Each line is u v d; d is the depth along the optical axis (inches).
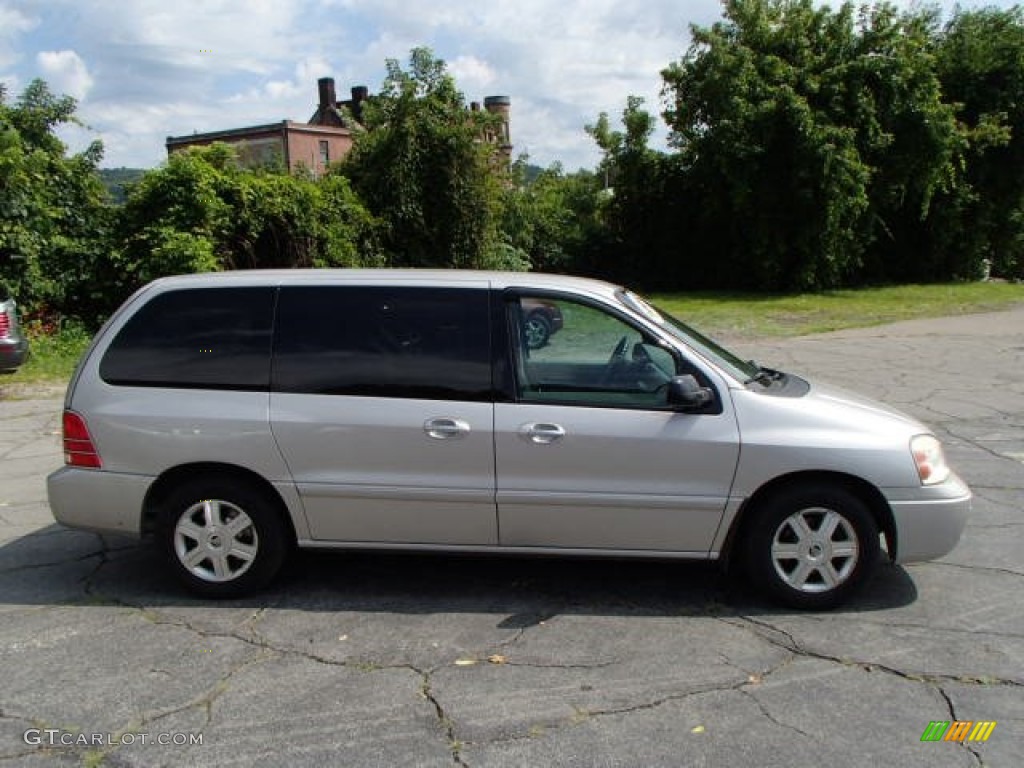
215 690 138.1
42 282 541.6
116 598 175.2
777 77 900.6
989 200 1064.8
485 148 842.2
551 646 153.3
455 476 165.8
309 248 681.0
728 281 1072.8
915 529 163.8
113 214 593.6
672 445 162.7
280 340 171.2
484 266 856.3
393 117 804.0
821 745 122.7
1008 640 155.3
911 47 918.4
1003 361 484.1
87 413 171.8
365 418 165.9
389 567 191.0
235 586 172.7
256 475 169.9
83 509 172.7
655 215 1106.7
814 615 165.8
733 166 914.1
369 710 132.0
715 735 125.0
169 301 175.5
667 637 156.6
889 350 527.8
